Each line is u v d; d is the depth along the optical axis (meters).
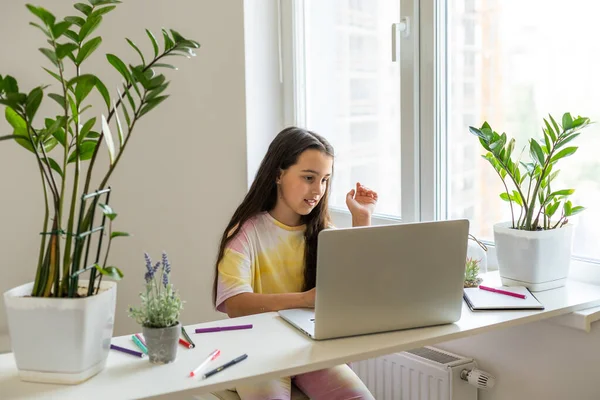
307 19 2.84
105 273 1.31
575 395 1.92
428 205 2.37
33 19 2.93
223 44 2.80
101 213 3.07
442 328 1.60
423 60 2.33
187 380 1.31
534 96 2.07
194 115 2.89
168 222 3.00
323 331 1.52
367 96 2.61
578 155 1.98
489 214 2.23
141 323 1.41
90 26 1.35
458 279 1.59
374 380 2.36
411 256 1.53
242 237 2.02
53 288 1.36
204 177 2.89
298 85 2.87
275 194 2.10
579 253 2.03
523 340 2.04
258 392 1.70
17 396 1.25
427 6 2.30
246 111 2.77
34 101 1.29
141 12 2.93
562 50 1.99
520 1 2.09
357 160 2.69
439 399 2.10
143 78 1.36
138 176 3.03
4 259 3.04
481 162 2.24
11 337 1.33
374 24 2.55
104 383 1.31
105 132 1.39
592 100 1.92
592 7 1.90
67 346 1.30
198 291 2.96
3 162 2.99
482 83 2.22
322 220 2.10
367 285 1.51
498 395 2.13
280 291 2.06
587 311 1.76
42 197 3.04
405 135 2.41
